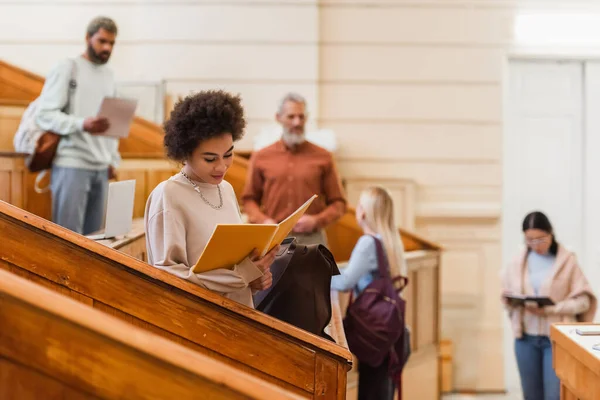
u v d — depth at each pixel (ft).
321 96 19.66
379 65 19.69
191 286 7.29
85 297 7.37
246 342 7.50
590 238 20.45
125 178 16.16
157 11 19.13
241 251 7.27
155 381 4.66
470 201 19.89
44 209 14.90
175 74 19.19
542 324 14.75
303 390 7.63
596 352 9.42
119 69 19.21
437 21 19.70
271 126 18.95
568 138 20.39
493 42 19.76
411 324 16.81
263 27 19.24
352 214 17.57
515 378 20.22
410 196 19.48
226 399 4.66
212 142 7.34
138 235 10.78
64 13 19.06
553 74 20.36
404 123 19.76
